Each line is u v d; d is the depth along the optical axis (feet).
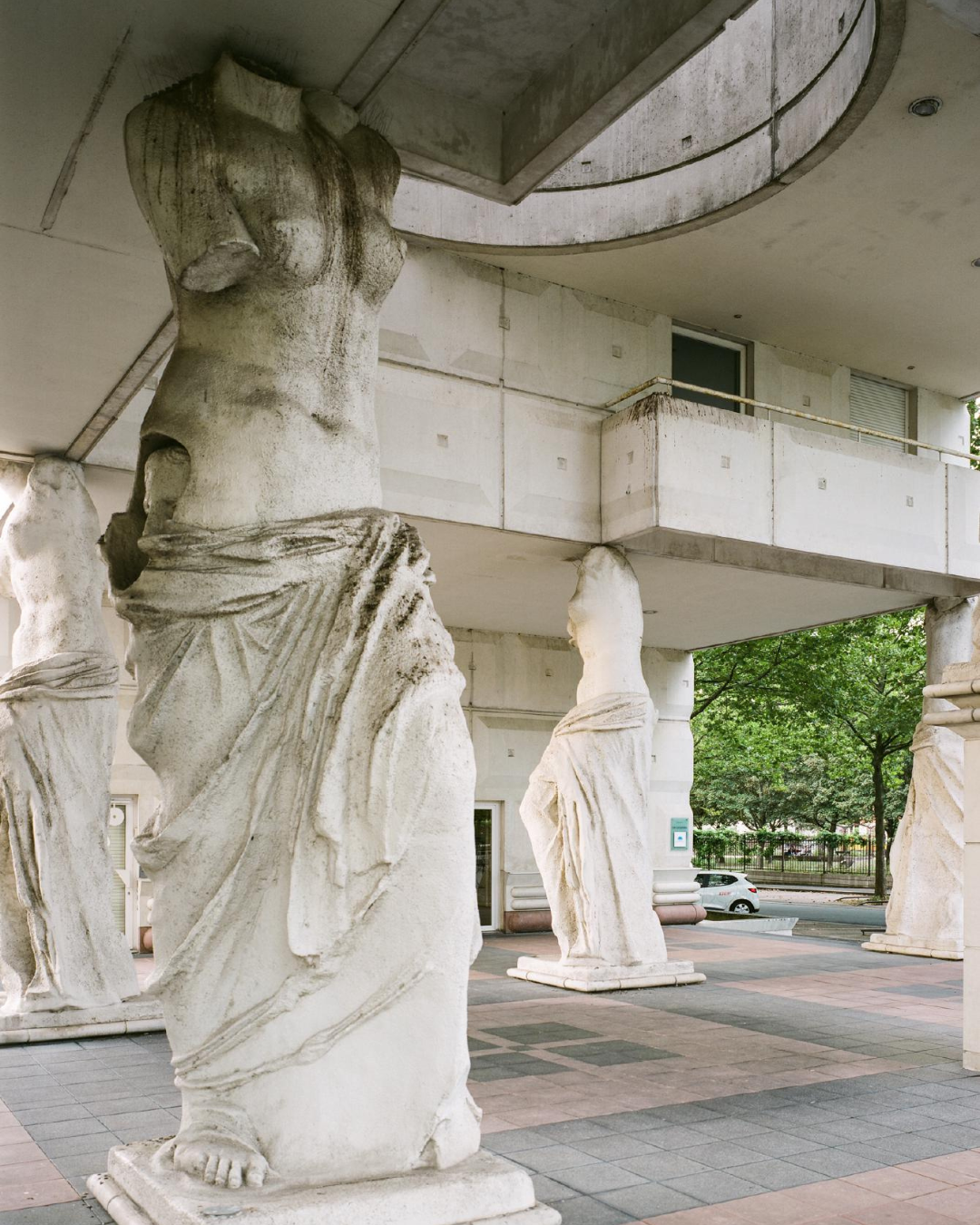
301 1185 13.24
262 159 15.31
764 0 35.06
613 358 44.29
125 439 32.91
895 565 45.96
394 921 13.87
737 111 36.14
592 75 19.60
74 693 30.42
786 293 44.70
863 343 49.93
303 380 15.62
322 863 13.91
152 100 16.10
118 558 16.79
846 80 30.32
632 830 40.70
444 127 21.48
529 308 42.16
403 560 15.25
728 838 156.15
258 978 13.97
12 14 15.67
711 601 53.47
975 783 26.17
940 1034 30.53
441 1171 13.58
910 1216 15.96
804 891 128.26
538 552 43.57
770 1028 31.48
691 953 51.55
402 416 38.42
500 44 20.21
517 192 22.53
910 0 25.88
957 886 49.70
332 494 15.53
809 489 43.62
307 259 15.43
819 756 133.18
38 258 21.57
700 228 37.86
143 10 15.87
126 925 48.67
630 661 41.42
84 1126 20.43
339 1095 13.60
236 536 14.76
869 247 40.75
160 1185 13.41
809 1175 17.90
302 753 14.17
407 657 14.44
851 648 86.63
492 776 61.52
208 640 14.62
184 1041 14.12
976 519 48.73
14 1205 15.81
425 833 14.02
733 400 45.88
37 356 25.75
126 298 23.12
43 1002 29.27
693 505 40.29
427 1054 13.80
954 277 43.14
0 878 30.14
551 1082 24.49
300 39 16.72
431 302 39.63
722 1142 19.79
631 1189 17.15
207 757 14.49
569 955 40.98
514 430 40.73
